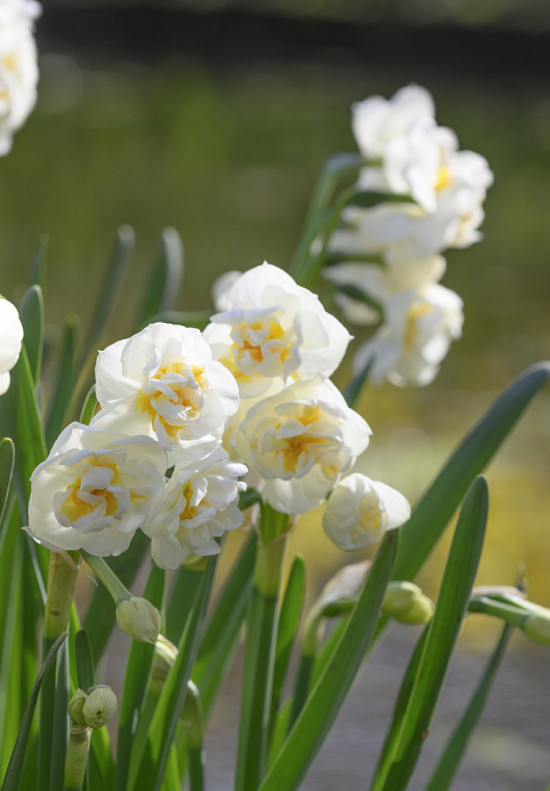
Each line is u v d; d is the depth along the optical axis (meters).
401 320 1.24
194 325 1.17
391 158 1.24
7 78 1.23
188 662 1.04
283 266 5.59
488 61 12.70
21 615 1.13
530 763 1.97
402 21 12.89
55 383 1.23
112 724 1.94
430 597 2.58
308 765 1.05
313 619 1.11
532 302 5.46
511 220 7.31
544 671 2.37
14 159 8.07
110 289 1.29
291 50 13.05
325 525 1.03
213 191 7.44
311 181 7.91
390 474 3.26
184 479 0.97
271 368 1.00
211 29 12.97
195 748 1.08
